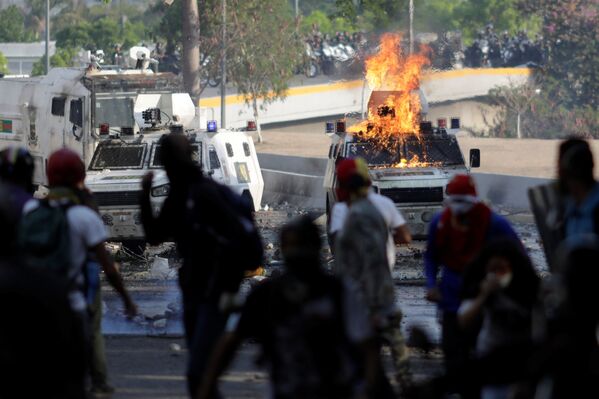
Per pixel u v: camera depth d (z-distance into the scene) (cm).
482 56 19312
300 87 17250
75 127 7838
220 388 3188
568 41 18250
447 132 6706
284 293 1936
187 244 2505
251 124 7288
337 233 2873
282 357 1939
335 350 1938
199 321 2455
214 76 14262
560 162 2455
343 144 6675
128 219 6241
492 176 8956
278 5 14362
